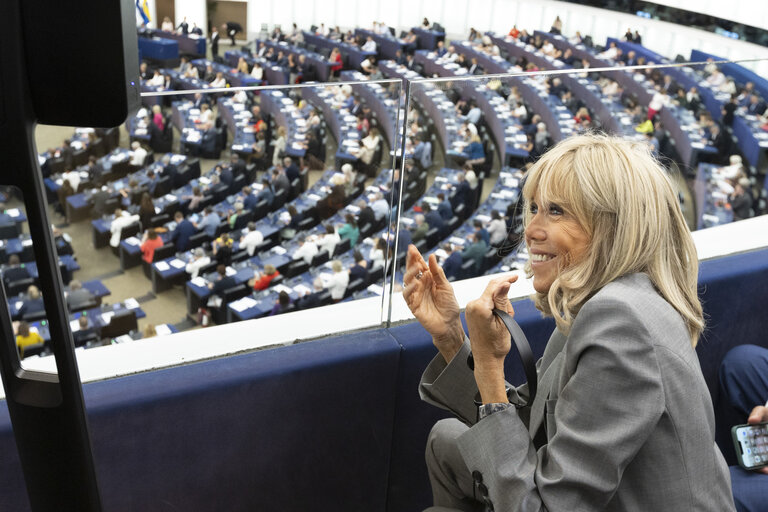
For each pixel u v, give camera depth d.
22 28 0.58
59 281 0.69
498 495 1.10
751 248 2.21
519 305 1.86
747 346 2.06
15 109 0.60
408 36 18.44
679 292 1.09
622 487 1.05
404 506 1.90
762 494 1.76
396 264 1.81
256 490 1.69
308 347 1.66
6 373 0.75
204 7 18.84
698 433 1.03
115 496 1.55
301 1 19.59
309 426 1.68
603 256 1.08
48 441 0.76
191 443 1.57
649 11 17.20
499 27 19.97
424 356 1.72
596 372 1.01
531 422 1.24
